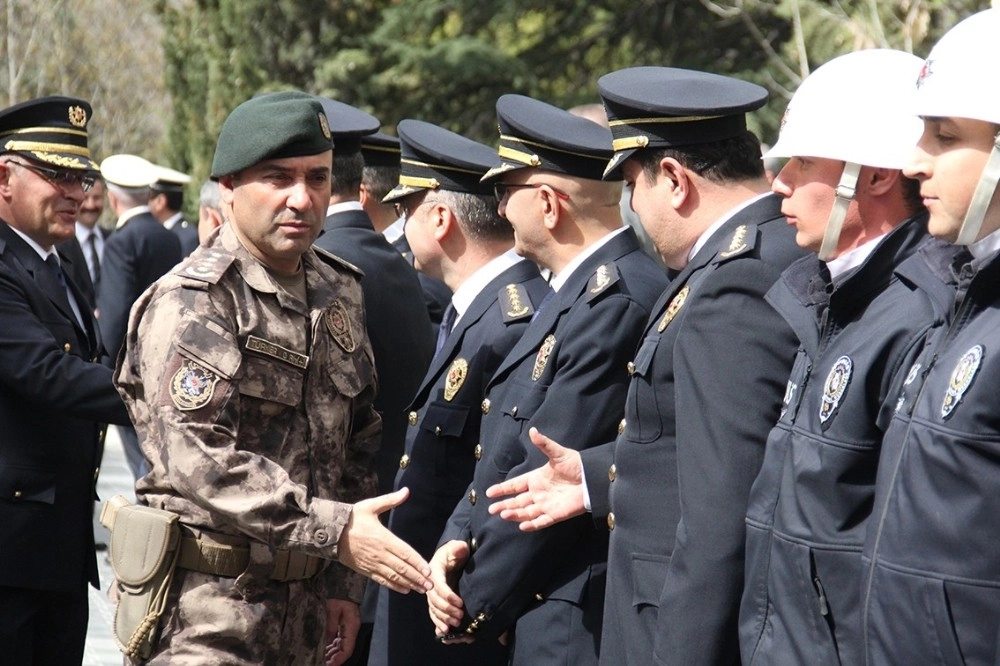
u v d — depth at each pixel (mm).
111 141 27797
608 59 22109
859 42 14742
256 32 21281
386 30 20531
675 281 3992
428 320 5824
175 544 4230
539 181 4730
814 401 3348
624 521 4008
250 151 4262
